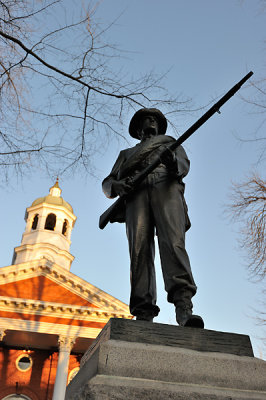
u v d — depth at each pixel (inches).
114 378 77.7
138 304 113.7
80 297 1119.0
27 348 1144.2
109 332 89.4
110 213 135.3
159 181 125.5
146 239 120.5
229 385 82.6
